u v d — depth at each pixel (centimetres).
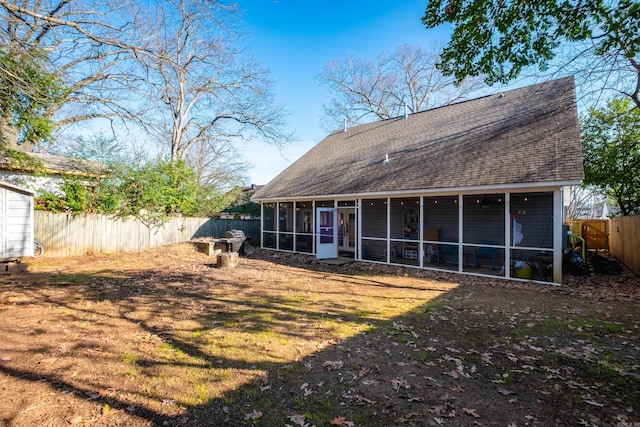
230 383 351
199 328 526
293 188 1572
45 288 787
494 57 582
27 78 766
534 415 296
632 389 340
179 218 1692
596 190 1645
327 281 932
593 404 312
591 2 476
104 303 667
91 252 1361
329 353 431
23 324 528
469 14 544
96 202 1409
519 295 752
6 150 1114
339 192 1291
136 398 319
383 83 2825
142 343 459
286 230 1642
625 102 1295
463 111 1430
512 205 974
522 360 410
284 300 711
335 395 328
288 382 354
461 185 938
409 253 1190
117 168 1458
